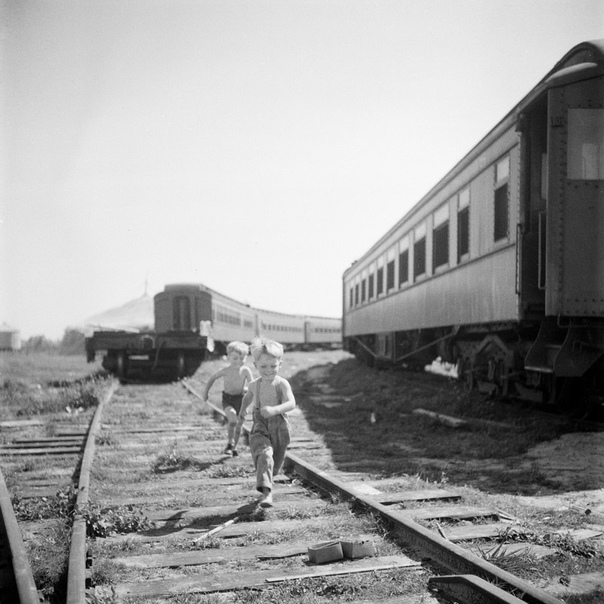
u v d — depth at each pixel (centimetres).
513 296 912
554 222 773
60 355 4038
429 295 1409
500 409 1034
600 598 327
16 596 326
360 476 655
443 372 2239
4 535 425
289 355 3712
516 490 590
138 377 2177
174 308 2523
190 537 443
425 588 337
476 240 1086
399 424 1012
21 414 1256
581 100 775
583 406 926
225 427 1017
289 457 671
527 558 376
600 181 772
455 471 675
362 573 359
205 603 322
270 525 464
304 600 324
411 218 1596
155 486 610
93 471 663
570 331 808
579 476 634
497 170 991
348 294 2814
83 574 342
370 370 2136
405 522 420
